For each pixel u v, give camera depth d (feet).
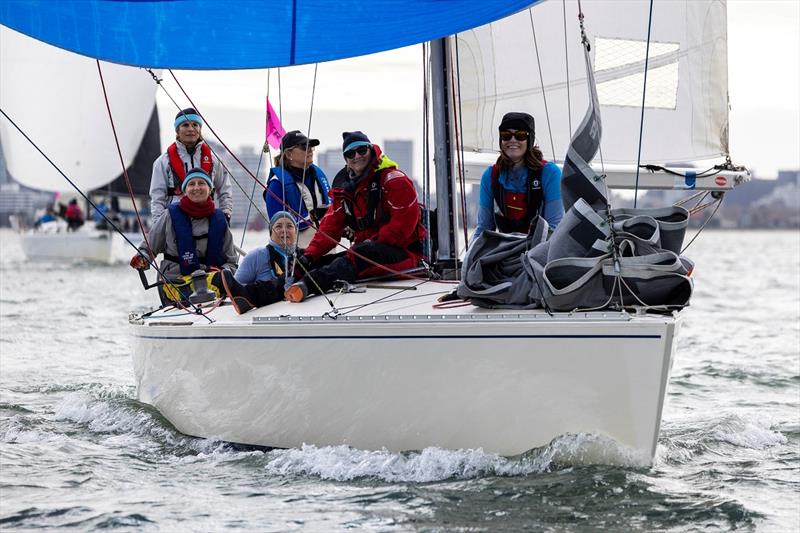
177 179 82.74
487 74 84.74
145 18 55.67
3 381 95.14
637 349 53.16
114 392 86.84
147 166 309.63
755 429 72.38
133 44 55.83
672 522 50.55
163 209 82.89
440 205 68.18
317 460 58.23
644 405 53.62
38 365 106.22
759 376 100.32
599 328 53.52
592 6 86.02
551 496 52.80
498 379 55.31
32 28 55.62
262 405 61.72
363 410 58.34
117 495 56.03
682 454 64.80
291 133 76.95
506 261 58.85
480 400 55.88
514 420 55.67
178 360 66.54
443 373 56.18
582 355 53.83
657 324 52.80
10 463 62.75
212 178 83.51
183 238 76.74
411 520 50.44
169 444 67.10
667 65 87.20
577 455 55.47
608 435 54.70
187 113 82.64
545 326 54.19
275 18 55.42
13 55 264.11
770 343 128.16
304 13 55.47
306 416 60.08
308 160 77.66
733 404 84.84
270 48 55.67
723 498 54.34
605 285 55.77
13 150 284.61
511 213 66.39
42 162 274.77
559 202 65.72
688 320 158.61
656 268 54.90
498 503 52.26
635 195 58.03
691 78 87.30
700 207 78.48
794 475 59.77
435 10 55.67
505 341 54.85
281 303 65.77
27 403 83.51
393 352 56.95
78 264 336.29
